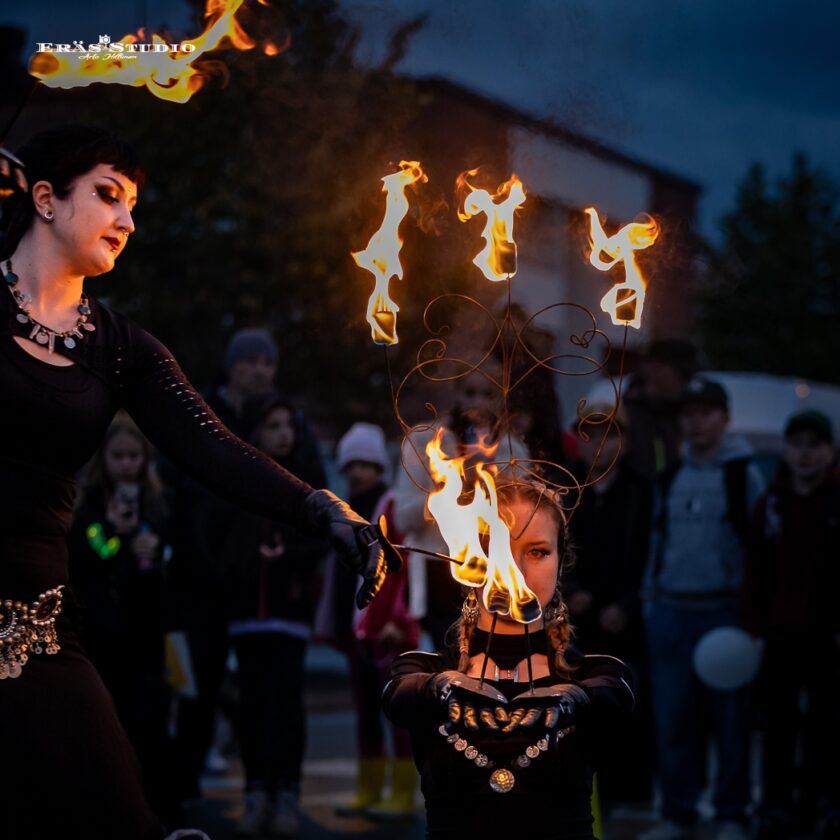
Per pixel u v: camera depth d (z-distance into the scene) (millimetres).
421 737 4129
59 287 4082
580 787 4035
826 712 9227
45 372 3980
